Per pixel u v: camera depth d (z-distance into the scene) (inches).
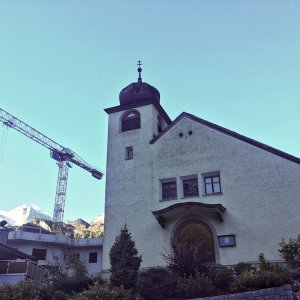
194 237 1063.0
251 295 639.1
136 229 1121.4
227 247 1004.6
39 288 818.2
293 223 969.5
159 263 1053.2
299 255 866.8
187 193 1122.0
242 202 1037.8
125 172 1215.6
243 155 1090.1
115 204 1179.3
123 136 1280.8
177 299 695.1
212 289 691.4
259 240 983.0
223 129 1145.4
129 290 748.6
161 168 1173.1
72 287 850.1
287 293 625.0
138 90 1348.4
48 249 1895.9
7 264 1089.4
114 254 868.0
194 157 1146.0
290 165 1029.8
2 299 757.3
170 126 1224.8
